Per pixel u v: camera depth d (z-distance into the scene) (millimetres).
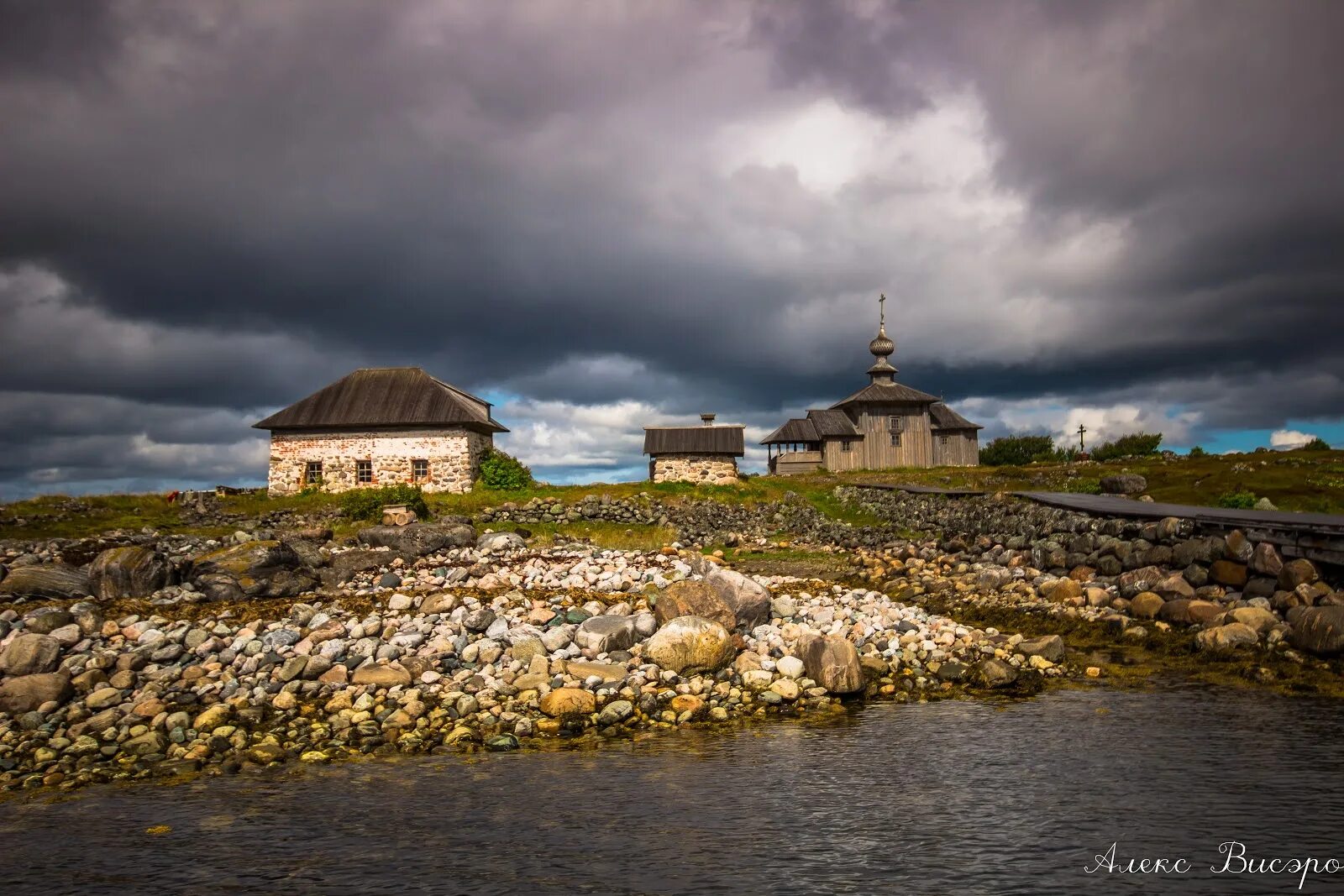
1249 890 6188
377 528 26031
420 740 10547
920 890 6309
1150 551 19312
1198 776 8586
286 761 9906
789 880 6547
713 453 49719
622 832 7598
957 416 72438
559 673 12734
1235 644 14336
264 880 6789
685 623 13422
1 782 9320
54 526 31625
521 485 44438
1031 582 21016
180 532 32531
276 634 14055
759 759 9688
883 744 10172
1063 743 9906
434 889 6551
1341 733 9883
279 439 43844
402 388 44938
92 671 12562
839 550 31984
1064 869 6602
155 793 8891
